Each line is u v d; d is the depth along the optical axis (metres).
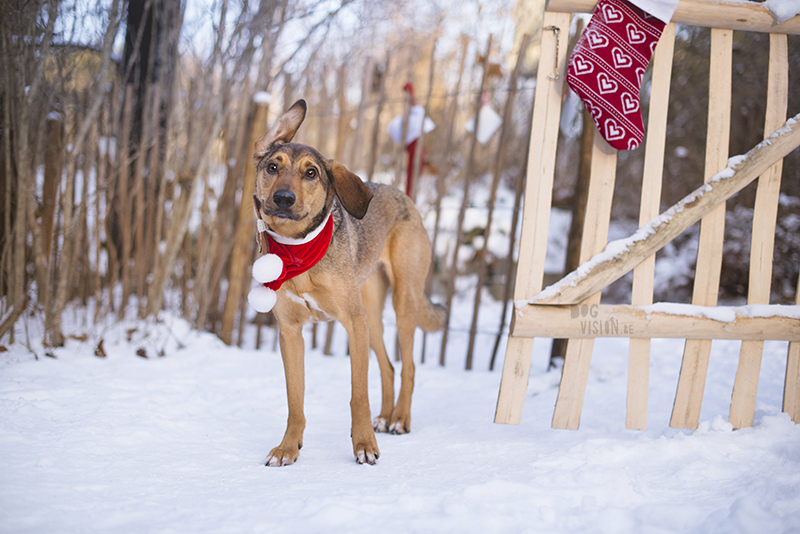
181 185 5.11
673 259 7.68
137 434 2.79
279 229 2.78
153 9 5.28
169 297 5.91
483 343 6.20
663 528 1.85
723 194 3.03
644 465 2.50
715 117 3.08
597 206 3.08
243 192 5.34
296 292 2.87
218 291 5.64
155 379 3.99
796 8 2.97
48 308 4.28
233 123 5.66
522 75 9.88
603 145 3.07
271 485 2.29
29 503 1.95
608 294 7.63
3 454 2.36
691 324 3.01
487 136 5.45
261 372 4.54
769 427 2.83
